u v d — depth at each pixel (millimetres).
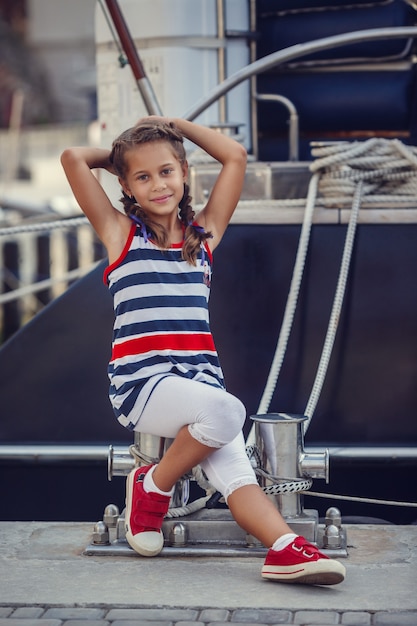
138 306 3160
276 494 3291
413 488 4117
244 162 3414
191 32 4711
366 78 4980
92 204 3248
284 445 3305
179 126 3393
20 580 3064
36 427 4285
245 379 4168
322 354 4012
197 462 3109
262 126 5145
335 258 4148
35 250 8891
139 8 4734
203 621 2752
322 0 4930
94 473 4238
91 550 3283
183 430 3086
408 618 2754
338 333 4137
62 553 3307
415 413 4109
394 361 4121
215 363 3219
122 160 3203
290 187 4297
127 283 3178
